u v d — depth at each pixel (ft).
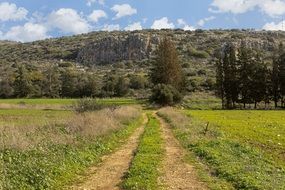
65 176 60.75
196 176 62.44
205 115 244.22
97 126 104.47
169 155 82.84
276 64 399.24
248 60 402.31
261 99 400.26
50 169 60.23
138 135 123.34
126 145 99.50
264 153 85.87
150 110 304.50
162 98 359.66
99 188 56.54
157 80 418.72
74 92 508.53
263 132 136.36
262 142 107.55
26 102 371.97
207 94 483.10
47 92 520.01
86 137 90.58
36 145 68.90
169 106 356.59
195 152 86.02
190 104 394.73
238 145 94.07
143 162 71.67
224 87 403.54
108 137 103.40
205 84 521.65
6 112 247.09
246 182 54.80
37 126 94.58
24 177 54.49
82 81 534.37
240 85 401.49
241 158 76.07
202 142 97.81
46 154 65.82
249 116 239.30
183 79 426.92
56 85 538.06
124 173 65.87
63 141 77.05
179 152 87.10
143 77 565.53
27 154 62.95
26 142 66.69
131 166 67.92
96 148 85.61
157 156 79.82
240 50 408.46
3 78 570.46
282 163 73.87
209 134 119.44
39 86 529.86
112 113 156.97
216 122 183.93
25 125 94.22
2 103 337.11
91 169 68.80
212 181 58.75
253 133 132.46
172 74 415.23
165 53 418.92
